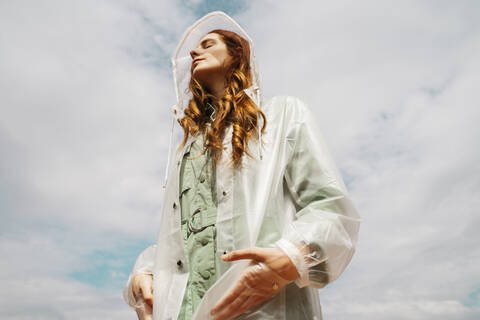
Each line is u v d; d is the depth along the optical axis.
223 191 1.49
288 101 1.67
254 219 1.39
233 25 2.04
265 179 1.46
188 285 1.44
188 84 2.07
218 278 1.38
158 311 1.44
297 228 1.30
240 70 1.88
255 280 1.20
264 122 1.58
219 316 1.23
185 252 1.49
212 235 1.43
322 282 1.26
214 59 1.87
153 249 1.77
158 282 1.51
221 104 1.70
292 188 1.52
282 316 1.29
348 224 1.39
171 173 1.78
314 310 1.41
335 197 1.41
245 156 1.52
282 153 1.54
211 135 1.60
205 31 2.14
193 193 1.59
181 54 2.13
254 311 1.28
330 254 1.26
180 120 1.94
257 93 1.74
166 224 1.63
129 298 1.65
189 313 1.39
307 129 1.58
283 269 1.20
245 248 1.35
